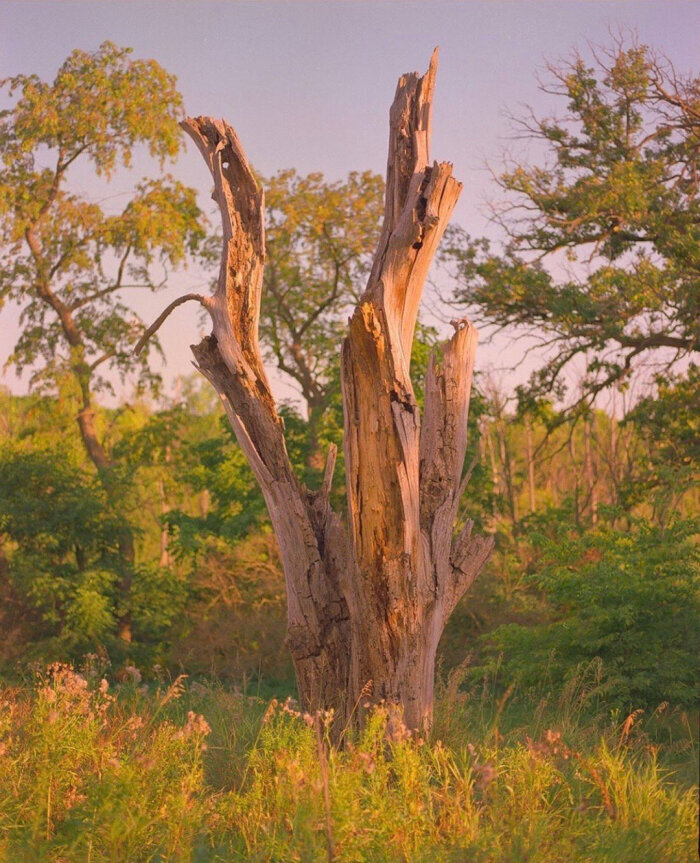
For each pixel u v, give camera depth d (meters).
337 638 8.62
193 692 11.39
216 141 9.25
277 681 20.00
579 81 22.97
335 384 27.28
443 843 5.41
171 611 22.45
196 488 28.05
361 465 7.99
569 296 22.08
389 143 8.77
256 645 21.17
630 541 12.46
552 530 21.98
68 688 7.60
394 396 8.05
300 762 6.38
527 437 37.06
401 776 6.12
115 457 32.75
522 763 6.28
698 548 12.10
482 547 8.67
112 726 7.66
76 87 29.34
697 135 22.47
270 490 8.83
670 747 7.92
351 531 8.07
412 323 8.27
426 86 8.72
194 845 5.70
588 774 6.31
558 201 22.94
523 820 5.49
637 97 22.75
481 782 5.75
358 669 8.14
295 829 5.28
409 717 7.94
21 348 30.83
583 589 11.64
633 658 11.15
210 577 23.64
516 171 23.22
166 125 29.56
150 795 6.07
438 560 8.28
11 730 7.27
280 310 33.16
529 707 10.97
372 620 7.99
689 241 21.12
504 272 22.97
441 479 8.59
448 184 8.25
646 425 24.50
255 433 8.95
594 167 23.14
